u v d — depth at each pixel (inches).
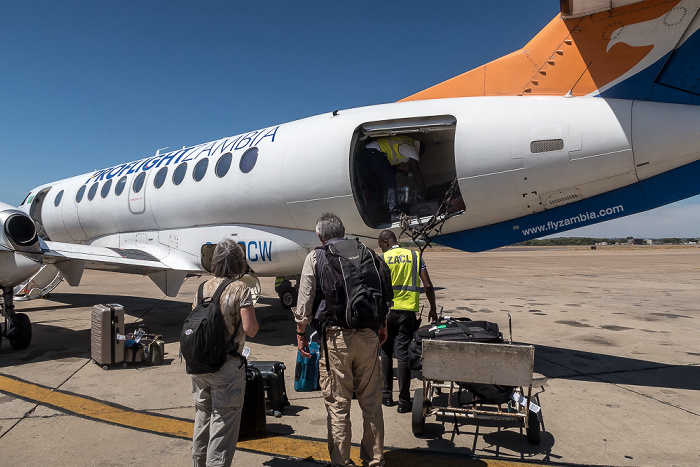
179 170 310.0
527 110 209.9
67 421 153.3
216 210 284.7
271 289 561.3
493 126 211.2
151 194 324.2
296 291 384.2
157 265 287.1
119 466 122.4
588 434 143.1
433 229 233.9
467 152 213.3
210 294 108.0
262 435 143.6
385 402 170.9
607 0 183.8
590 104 201.6
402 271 163.2
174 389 186.1
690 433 143.6
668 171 195.0
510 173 209.3
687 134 184.1
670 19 185.5
